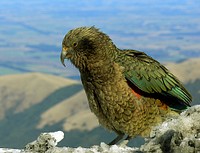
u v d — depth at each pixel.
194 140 8.76
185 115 9.77
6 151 11.66
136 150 10.56
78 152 10.55
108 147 10.84
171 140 9.08
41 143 10.77
